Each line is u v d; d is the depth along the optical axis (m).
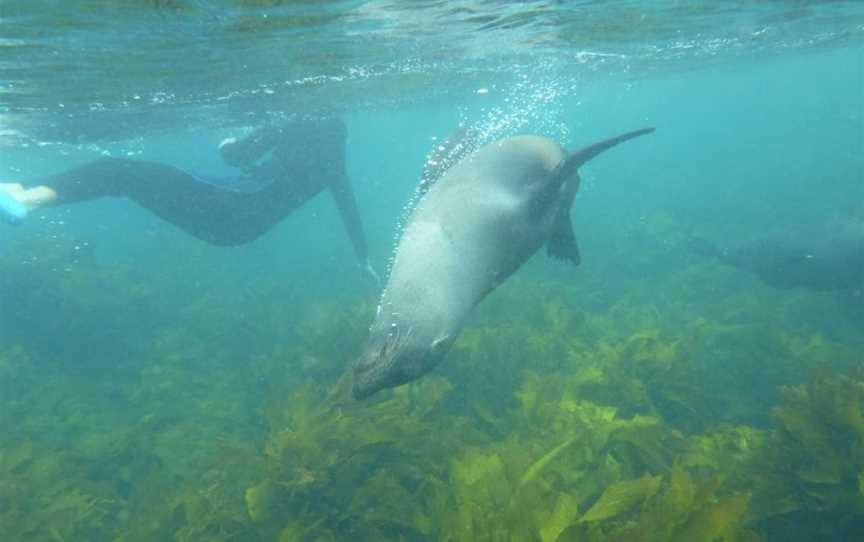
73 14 3.30
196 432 3.83
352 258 9.83
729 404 3.45
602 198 13.83
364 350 1.55
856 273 5.18
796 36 9.45
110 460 3.57
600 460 2.44
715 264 6.49
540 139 2.23
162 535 2.50
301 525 2.15
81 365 5.52
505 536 1.77
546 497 2.04
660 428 2.54
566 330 4.48
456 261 1.72
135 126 8.99
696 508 1.63
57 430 4.02
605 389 3.17
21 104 5.96
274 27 4.12
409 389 3.12
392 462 2.43
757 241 5.94
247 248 12.37
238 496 2.46
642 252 7.53
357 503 2.21
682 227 8.06
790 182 12.23
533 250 2.12
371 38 5.01
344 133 5.70
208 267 9.70
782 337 4.18
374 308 4.64
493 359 3.65
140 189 4.54
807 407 2.41
